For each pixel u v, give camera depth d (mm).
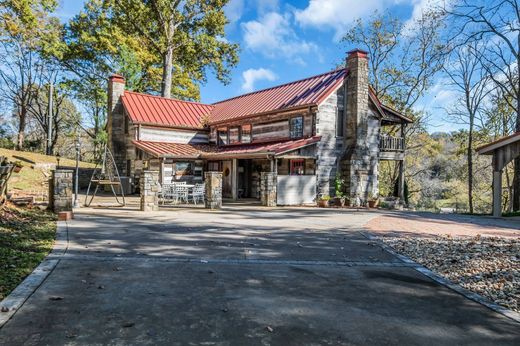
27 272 4805
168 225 9367
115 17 30156
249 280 4906
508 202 28141
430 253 6730
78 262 5465
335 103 19469
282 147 17125
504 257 6367
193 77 34688
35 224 8297
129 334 3234
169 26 29578
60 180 10492
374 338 3316
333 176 19266
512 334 3490
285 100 20484
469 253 6699
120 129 23766
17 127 43656
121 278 4785
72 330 3281
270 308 3936
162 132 23031
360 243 7617
